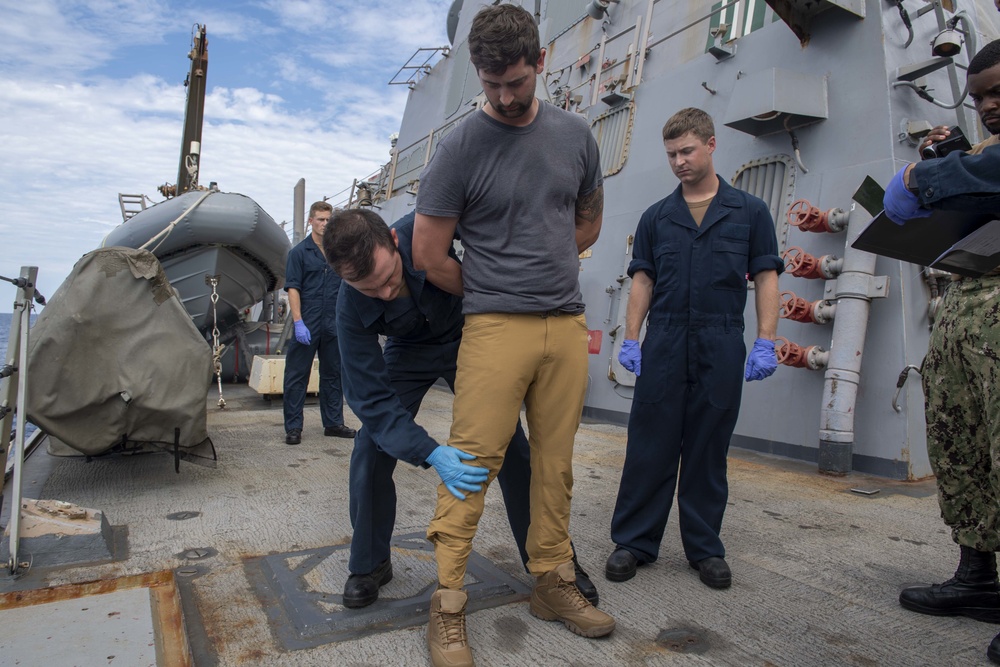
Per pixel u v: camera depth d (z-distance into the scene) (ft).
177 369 10.11
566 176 5.56
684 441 7.38
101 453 9.95
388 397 5.85
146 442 10.21
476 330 5.60
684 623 6.17
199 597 6.48
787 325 14.11
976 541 6.20
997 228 4.98
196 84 28.55
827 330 13.29
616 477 12.09
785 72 13.41
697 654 5.58
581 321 5.98
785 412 13.94
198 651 5.43
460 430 5.56
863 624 6.20
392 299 5.65
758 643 5.79
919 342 12.54
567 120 5.63
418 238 5.49
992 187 4.61
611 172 18.90
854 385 12.42
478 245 5.60
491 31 4.57
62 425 9.46
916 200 5.12
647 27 18.47
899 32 13.30
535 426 5.92
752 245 7.23
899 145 12.68
